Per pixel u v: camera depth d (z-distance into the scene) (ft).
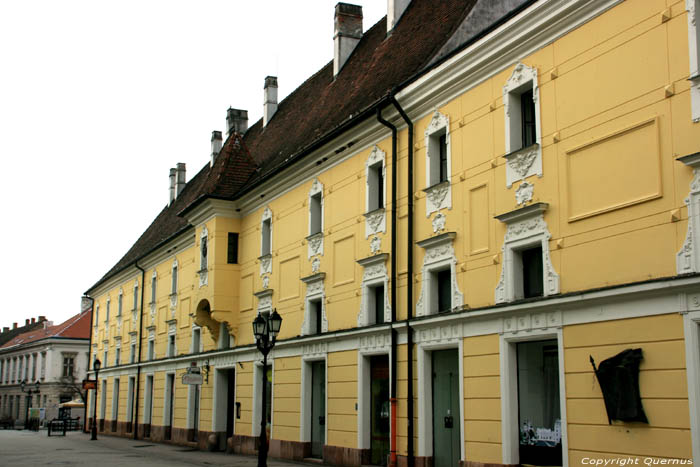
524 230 55.67
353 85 93.56
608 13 50.19
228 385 112.78
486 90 61.16
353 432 75.51
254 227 104.88
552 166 53.67
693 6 44.04
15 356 333.42
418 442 65.05
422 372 65.67
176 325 134.00
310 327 86.58
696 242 42.55
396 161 72.38
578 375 49.47
